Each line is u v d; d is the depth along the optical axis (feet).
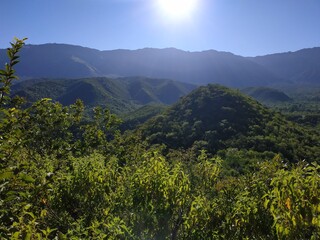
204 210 21.90
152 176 23.00
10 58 17.52
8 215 14.64
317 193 15.46
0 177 13.23
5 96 17.48
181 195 22.72
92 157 26.96
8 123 17.51
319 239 15.71
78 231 18.85
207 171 26.17
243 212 20.30
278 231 16.55
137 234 22.58
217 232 21.50
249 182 23.09
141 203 22.90
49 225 21.58
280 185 16.52
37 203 20.04
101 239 17.56
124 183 26.25
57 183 24.26
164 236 22.75
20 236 14.37
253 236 19.97
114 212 24.21
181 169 23.85
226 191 24.21
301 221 15.57
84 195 24.82
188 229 22.20
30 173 21.71
